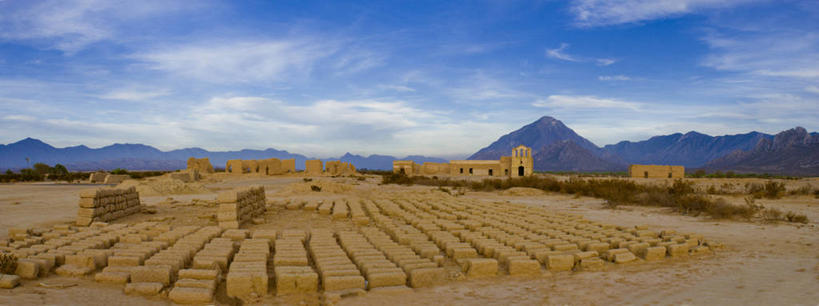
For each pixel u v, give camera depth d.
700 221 14.88
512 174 54.91
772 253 9.70
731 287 6.89
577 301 6.38
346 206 19.64
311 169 57.16
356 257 8.45
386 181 42.44
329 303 6.34
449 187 35.69
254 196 16.16
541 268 8.52
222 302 6.67
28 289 6.73
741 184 35.84
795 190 26.00
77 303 6.09
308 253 9.80
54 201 21.64
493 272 8.06
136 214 17.03
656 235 11.62
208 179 44.12
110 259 7.93
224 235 11.18
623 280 7.59
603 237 10.50
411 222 13.80
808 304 5.75
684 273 8.02
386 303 6.35
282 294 6.95
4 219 15.48
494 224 12.66
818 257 9.16
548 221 13.97
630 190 24.47
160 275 7.12
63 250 8.62
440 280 7.57
